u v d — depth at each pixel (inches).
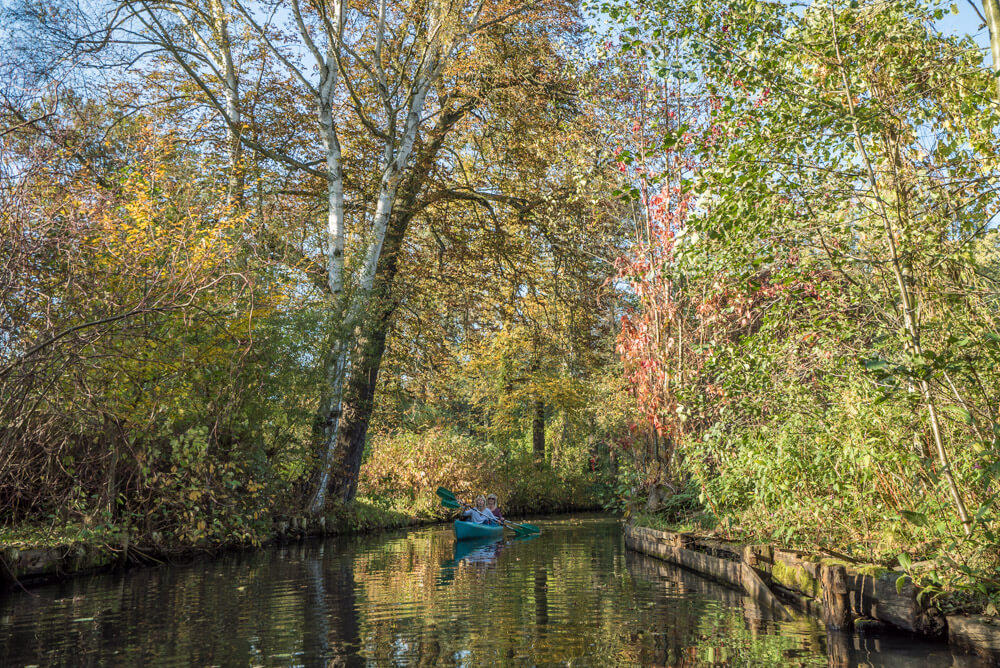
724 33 246.8
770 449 288.8
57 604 279.9
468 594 298.0
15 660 195.5
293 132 693.9
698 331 437.7
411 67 727.7
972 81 233.0
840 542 276.1
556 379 1115.3
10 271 278.8
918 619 200.7
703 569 351.6
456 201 786.2
